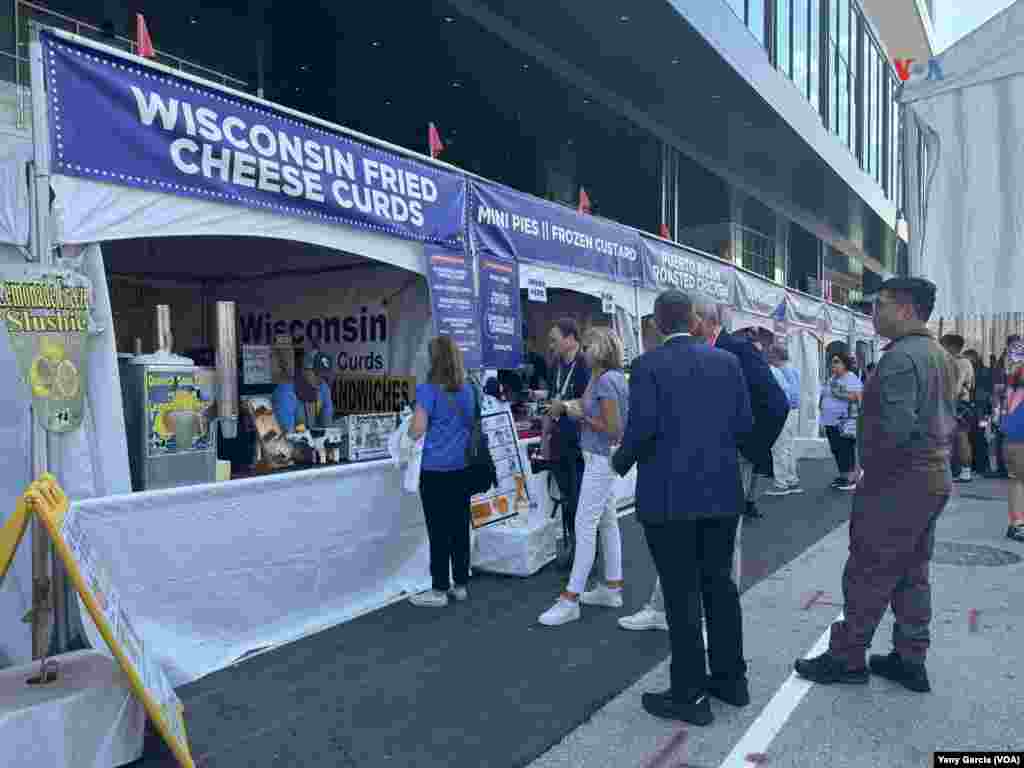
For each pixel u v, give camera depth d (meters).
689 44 15.53
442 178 5.98
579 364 5.46
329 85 16.55
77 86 3.52
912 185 3.80
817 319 15.62
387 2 12.99
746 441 3.53
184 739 2.78
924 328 3.39
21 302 3.22
